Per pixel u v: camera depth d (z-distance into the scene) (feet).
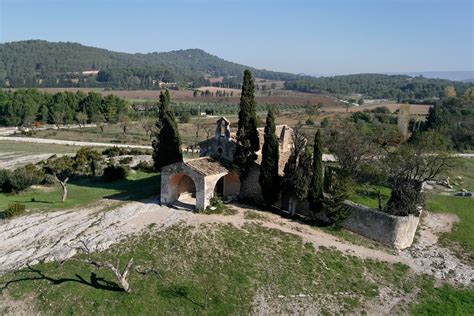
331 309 95.91
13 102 438.81
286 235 124.57
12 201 156.76
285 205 146.41
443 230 145.79
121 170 190.70
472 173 237.25
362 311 96.27
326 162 220.02
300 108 643.04
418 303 100.94
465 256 126.82
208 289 98.07
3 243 118.42
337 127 287.69
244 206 143.95
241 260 109.91
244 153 142.31
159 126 172.45
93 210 143.13
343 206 132.57
